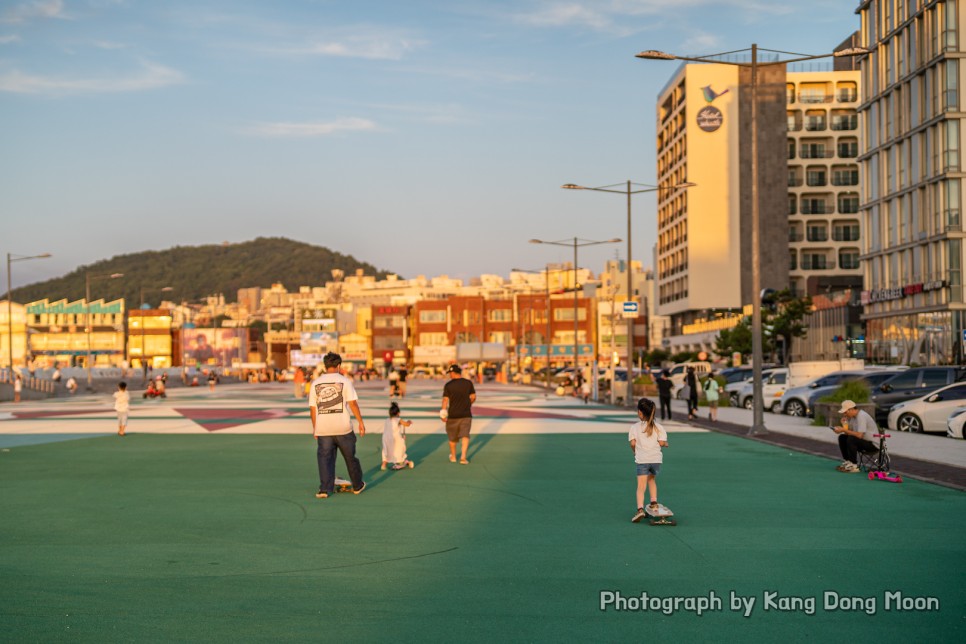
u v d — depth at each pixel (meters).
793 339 84.06
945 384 27.81
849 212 104.19
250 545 9.44
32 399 56.69
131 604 7.09
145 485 14.27
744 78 102.94
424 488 13.89
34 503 12.38
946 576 8.09
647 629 6.49
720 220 103.19
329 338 147.50
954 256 55.75
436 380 120.56
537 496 13.05
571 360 128.00
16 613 6.82
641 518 10.80
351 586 7.69
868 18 66.06
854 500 12.59
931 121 57.03
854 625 6.61
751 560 8.73
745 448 20.78
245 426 28.72
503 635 6.33
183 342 151.62
